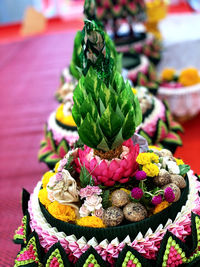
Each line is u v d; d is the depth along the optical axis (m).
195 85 1.10
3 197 0.88
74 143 0.51
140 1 1.32
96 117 0.41
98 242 0.40
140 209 0.40
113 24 1.43
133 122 0.42
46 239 0.42
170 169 0.45
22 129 1.29
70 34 2.71
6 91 1.72
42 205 0.46
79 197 0.43
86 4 0.51
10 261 0.65
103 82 0.43
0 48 2.57
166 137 0.78
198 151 0.96
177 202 0.42
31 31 2.81
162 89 1.11
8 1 3.44
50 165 0.77
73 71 0.63
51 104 1.48
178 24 1.89
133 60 1.26
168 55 1.60
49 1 3.49
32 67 2.03
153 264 0.40
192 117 1.14
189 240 0.42
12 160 1.08
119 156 0.45
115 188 0.45
